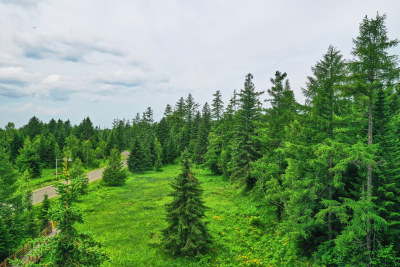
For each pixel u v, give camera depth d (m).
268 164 20.84
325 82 13.70
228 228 19.56
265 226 19.39
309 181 13.45
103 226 21.03
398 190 11.60
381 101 13.22
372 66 11.01
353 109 15.27
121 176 40.09
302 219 13.30
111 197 31.39
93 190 35.62
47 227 19.20
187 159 16.19
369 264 10.83
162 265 14.40
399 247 11.37
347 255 11.76
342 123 14.05
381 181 12.40
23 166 45.62
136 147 54.72
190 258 15.29
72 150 62.53
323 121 14.30
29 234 17.95
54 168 58.28
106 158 76.81
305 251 14.72
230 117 42.53
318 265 12.66
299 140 15.80
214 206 25.33
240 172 26.27
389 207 12.07
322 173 13.92
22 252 15.37
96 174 52.22
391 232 11.31
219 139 43.69
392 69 10.72
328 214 13.45
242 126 26.33
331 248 12.62
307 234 12.93
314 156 14.40
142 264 14.50
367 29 11.20
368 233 11.19
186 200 15.70
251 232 18.50
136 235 19.05
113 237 18.66
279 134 19.91
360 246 11.31
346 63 11.81
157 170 56.00
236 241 17.47
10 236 15.62
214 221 21.36
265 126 22.78
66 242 7.29
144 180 44.16
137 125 110.81
